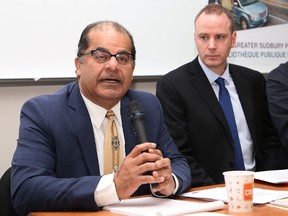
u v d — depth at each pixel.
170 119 2.58
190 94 2.61
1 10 2.54
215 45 2.61
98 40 1.76
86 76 1.78
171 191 1.68
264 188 1.86
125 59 1.78
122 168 1.53
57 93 1.87
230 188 1.47
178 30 3.10
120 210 1.48
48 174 1.65
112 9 2.86
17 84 2.63
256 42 3.38
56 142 1.73
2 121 2.62
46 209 1.56
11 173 1.71
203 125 2.57
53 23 2.68
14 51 2.58
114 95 1.77
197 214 1.40
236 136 2.63
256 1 3.36
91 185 1.54
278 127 2.83
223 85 2.69
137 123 1.66
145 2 2.97
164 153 2.00
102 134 1.83
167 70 3.07
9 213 1.77
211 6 2.71
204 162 2.57
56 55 2.70
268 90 2.95
